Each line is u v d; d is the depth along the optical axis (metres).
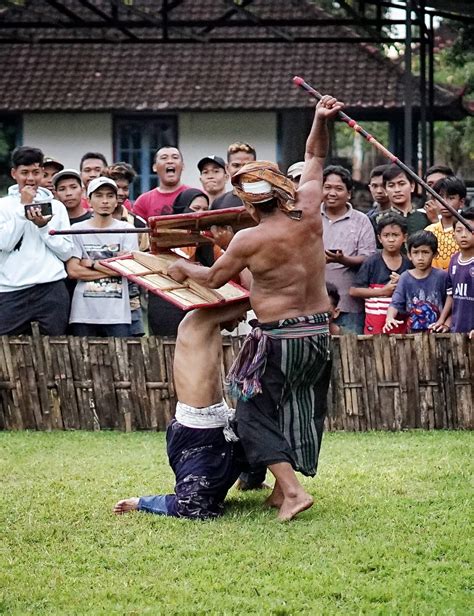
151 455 11.01
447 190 12.84
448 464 10.15
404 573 7.21
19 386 12.62
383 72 32.78
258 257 8.38
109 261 9.00
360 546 7.70
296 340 8.40
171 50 34.34
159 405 12.48
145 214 14.51
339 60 33.34
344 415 12.21
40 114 33.91
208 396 8.70
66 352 12.57
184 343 8.77
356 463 10.31
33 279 12.74
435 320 12.39
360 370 12.18
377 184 14.42
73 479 9.94
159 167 14.49
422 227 13.52
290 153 33.44
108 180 13.02
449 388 12.12
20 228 12.71
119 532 8.21
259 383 8.41
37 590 7.00
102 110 32.97
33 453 11.19
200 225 8.90
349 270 13.07
